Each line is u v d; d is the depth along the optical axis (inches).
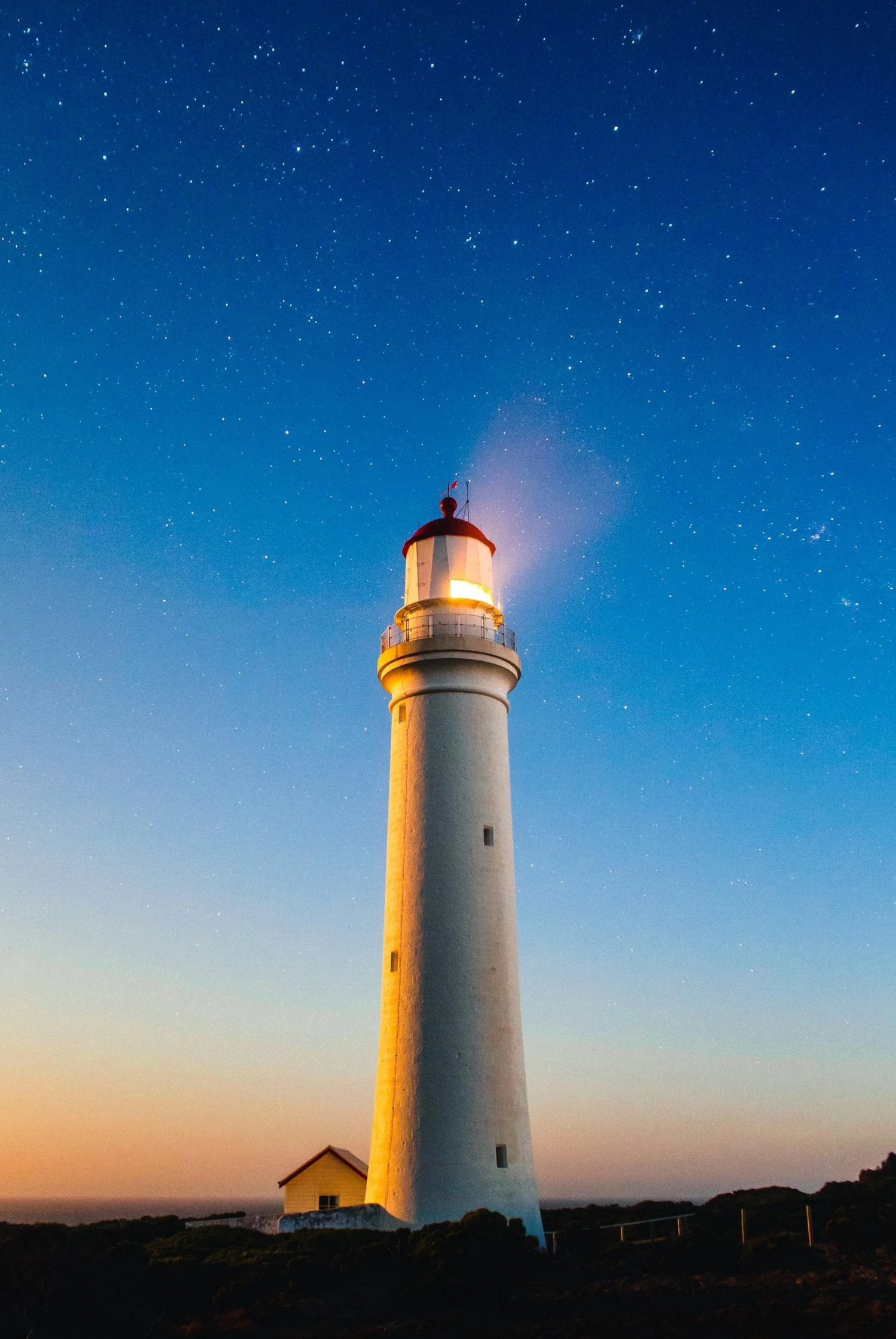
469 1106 999.6
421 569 1240.8
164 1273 821.9
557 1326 728.3
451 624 1187.3
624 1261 916.6
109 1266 790.5
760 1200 1262.3
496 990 1056.8
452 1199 961.5
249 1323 752.3
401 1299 799.7
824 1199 1200.8
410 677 1178.6
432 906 1075.9
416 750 1147.3
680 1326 710.5
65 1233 849.5
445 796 1115.3
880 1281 804.0
